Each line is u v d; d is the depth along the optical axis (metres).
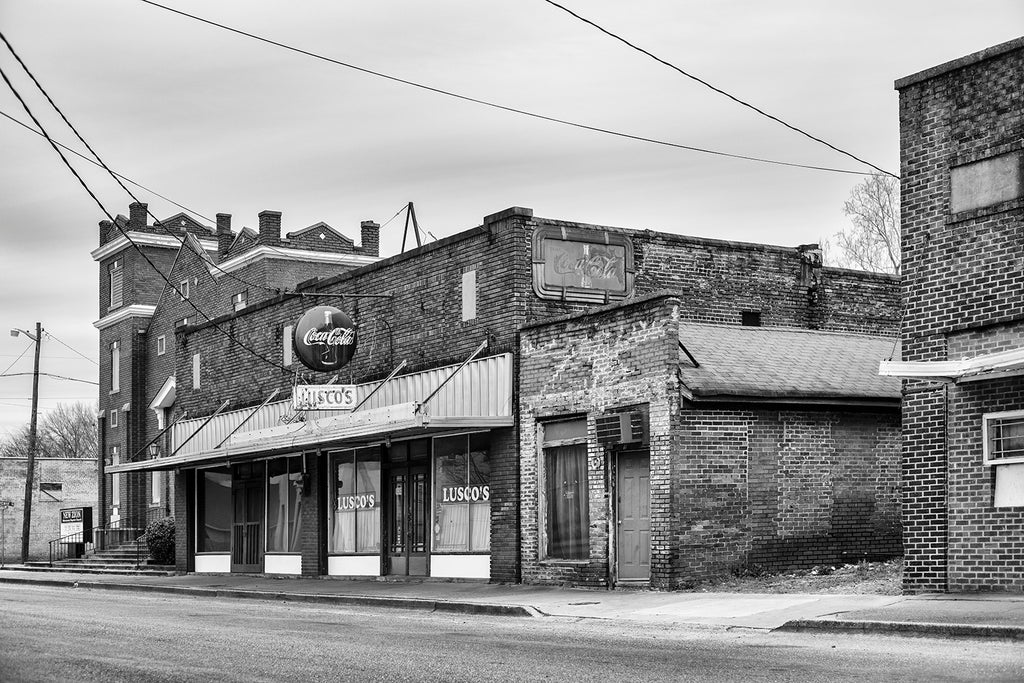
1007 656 11.99
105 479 57.19
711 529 22.41
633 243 27.33
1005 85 17.98
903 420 19.02
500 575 25.80
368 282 30.86
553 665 12.13
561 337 24.72
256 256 48.00
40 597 27.53
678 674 11.24
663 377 22.30
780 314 29.33
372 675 11.62
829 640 14.40
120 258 57.12
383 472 29.95
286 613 21.22
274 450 31.86
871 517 24.02
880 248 49.53
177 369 40.75
